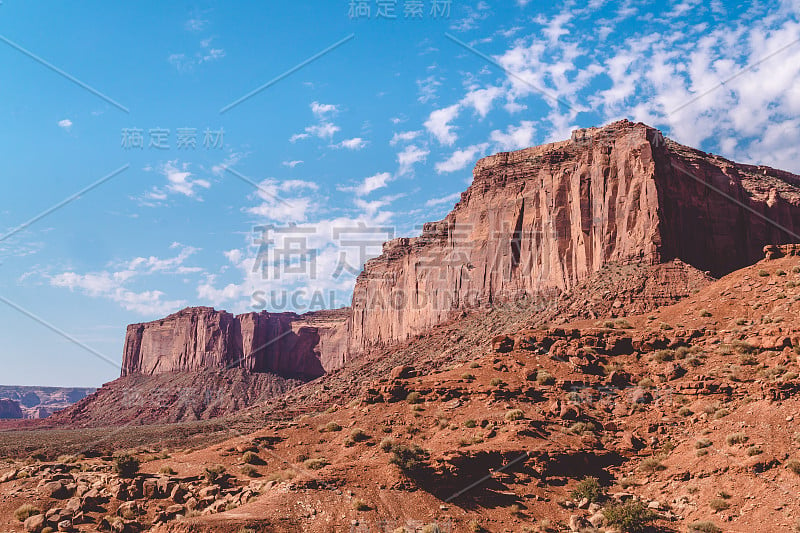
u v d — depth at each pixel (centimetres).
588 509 4706
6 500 5194
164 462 6475
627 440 5416
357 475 5072
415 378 7194
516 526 4562
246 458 6231
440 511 4684
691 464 4875
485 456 5184
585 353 6719
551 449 5275
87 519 4931
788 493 4228
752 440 4781
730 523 4203
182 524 4444
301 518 4550
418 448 5362
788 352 5616
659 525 4381
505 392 6312
